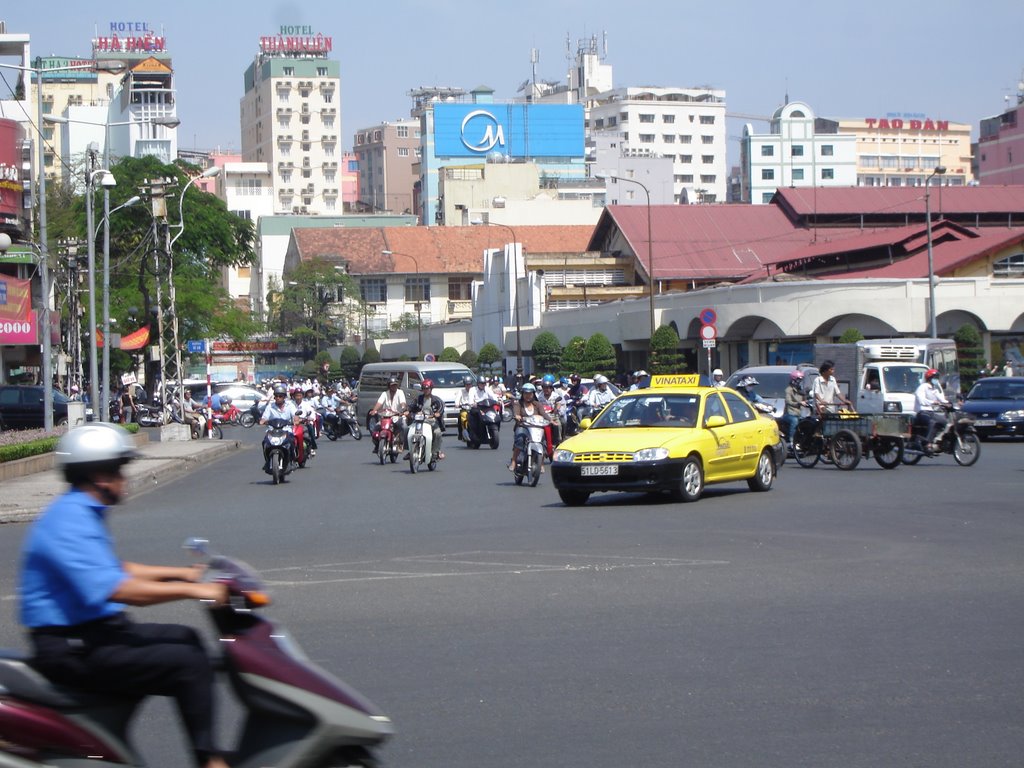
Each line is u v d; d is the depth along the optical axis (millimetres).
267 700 9641
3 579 25688
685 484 36844
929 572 23531
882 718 13898
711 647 17500
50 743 9508
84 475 10086
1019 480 42250
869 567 24219
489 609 20719
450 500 40531
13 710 9438
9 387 91750
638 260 164000
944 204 166000
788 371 62031
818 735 13297
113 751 9781
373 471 56281
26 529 36844
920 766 12266
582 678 15875
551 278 166750
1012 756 12531
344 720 9539
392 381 62812
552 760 12562
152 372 128750
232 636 9867
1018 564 24281
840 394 51719
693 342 124000
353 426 91312
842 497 37719
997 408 65500
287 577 24531
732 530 30234
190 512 39156
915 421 49875
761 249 165625
